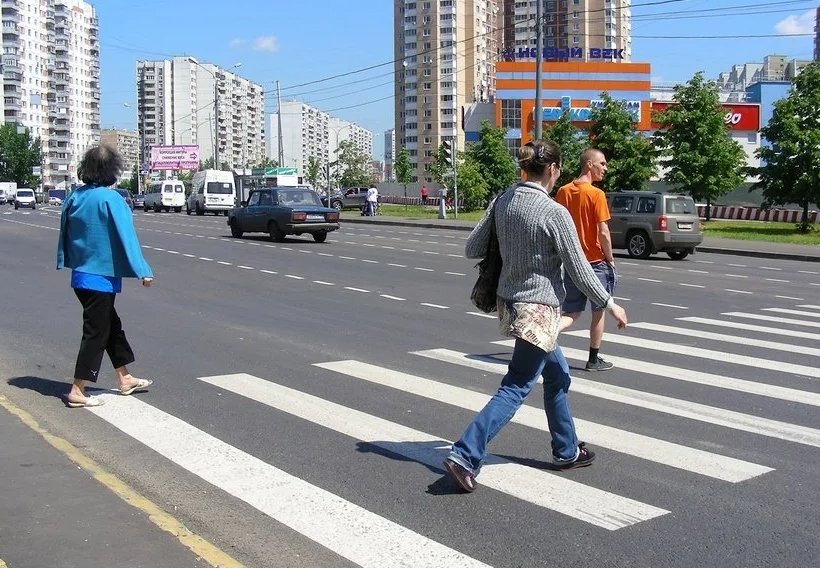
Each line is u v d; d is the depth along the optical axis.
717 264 22.30
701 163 41.62
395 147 142.38
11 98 140.12
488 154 57.97
